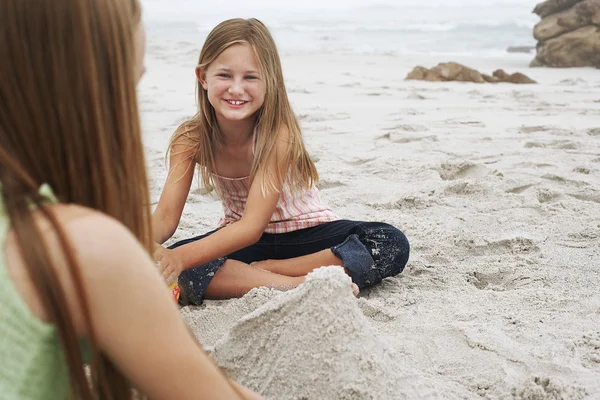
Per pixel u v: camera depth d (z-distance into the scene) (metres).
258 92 2.74
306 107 8.22
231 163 2.94
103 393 1.13
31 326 0.97
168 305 1.04
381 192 4.34
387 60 16.64
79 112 1.06
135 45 1.19
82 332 1.01
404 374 1.95
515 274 3.10
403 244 2.97
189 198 4.26
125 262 0.99
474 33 25.56
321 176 4.74
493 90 10.47
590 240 3.54
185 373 1.06
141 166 1.17
